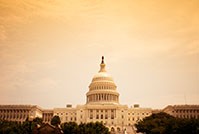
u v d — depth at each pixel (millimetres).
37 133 82750
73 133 108125
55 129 82938
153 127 124312
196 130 96062
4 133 103062
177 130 101562
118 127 199875
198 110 198875
